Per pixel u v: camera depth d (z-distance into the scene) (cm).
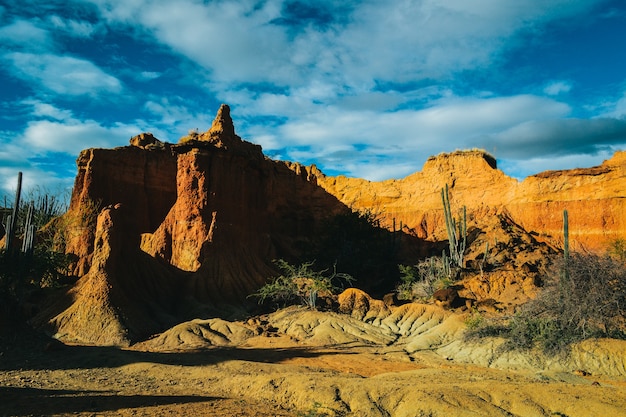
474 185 7500
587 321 2927
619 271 3012
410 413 1680
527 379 2438
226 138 5456
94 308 3653
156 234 5322
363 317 4381
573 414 1605
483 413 1605
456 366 2961
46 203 6919
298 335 3800
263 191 6225
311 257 6197
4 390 1783
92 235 5219
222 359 2812
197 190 5131
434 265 5569
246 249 5269
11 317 3023
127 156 5941
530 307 3144
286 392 1978
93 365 2527
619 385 2411
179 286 4631
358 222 6406
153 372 2409
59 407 1550
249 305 4600
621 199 6000
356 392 1877
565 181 6581
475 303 4500
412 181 8200
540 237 6391
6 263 3212
